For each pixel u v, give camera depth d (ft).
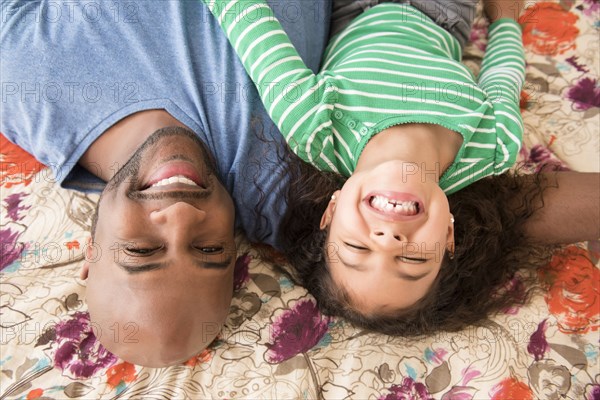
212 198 2.57
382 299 2.59
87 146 2.91
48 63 2.88
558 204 3.06
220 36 3.00
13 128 3.06
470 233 3.06
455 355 2.86
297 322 2.93
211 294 2.50
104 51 2.89
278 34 2.85
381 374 2.79
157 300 2.36
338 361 2.84
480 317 2.96
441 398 2.74
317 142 2.82
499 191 3.16
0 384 2.62
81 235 3.05
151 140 2.62
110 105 2.84
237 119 2.89
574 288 3.03
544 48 3.72
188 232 2.41
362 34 3.25
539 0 3.81
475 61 3.70
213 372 2.76
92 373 2.71
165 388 2.67
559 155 3.40
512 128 2.87
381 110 2.79
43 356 2.71
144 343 2.42
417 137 2.75
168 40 2.93
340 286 2.70
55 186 3.16
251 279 3.06
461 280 3.03
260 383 2.73
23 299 2.84
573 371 2.81
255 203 2.97
